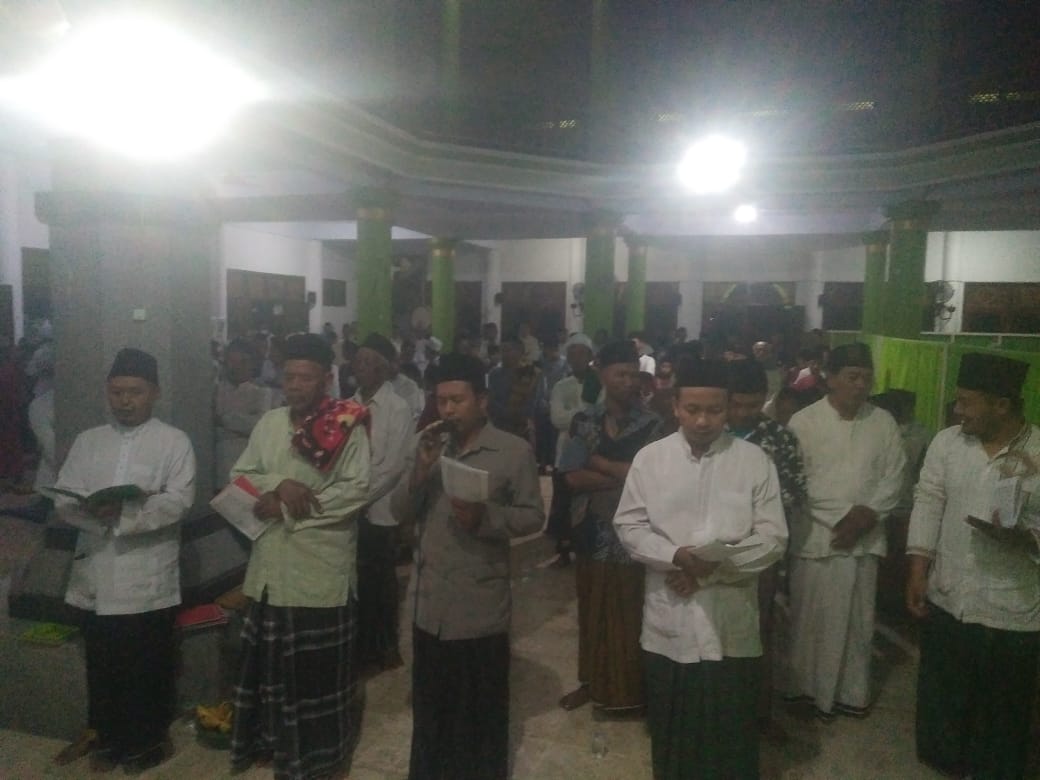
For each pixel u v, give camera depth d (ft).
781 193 34.78
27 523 21.31
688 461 9.05
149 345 12.54
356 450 10.27
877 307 44.04
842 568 11.73
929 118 31.19
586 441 11.76
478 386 9.39
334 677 10.32
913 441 16.42
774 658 13.60
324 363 10.38
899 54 31.78
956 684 10.27
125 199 12.26
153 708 10.53
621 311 63.82
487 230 47.96
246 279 52.44
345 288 65.46
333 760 10.34
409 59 30.68
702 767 8.86
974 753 10.19
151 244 12.48
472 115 33.50
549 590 17.76
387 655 13.55
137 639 10.32
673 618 8.89
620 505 9.51
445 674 9.33
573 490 11.75
